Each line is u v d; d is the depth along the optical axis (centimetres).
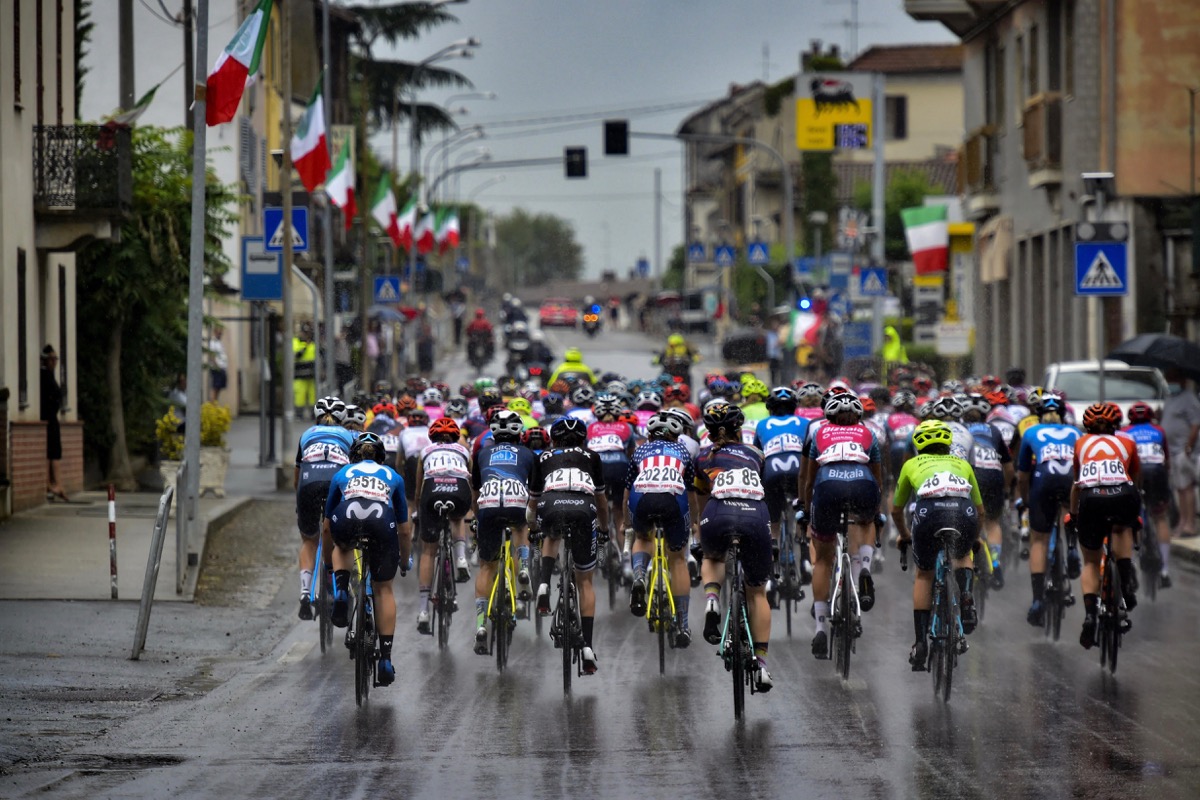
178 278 8388
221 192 8631
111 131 7331
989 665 3938
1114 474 3778
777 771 2778
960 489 3562
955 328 11294
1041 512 4338
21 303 7088
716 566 3434
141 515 6806
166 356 8581
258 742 3083
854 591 3778
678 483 3869
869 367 12600
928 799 2550
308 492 4341
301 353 13288
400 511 3625
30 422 7019
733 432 3494
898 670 3881
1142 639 4316
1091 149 10338
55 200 7288
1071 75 10719
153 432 8850
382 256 19175
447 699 3562
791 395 4612
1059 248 11069
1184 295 10000
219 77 5859
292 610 5075
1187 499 6438
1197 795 2562
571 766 2842
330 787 2680
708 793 2609
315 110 9362
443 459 4306
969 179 13025
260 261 8650
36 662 3972
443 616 4316
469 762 2886
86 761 2900
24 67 7112
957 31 13238
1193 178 9381
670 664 4025
